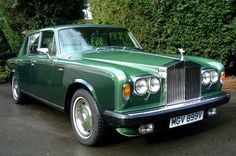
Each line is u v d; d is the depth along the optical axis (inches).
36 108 289.7
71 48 228.8
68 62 209.9
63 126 236.5
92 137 190.4
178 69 186.5
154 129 181.8
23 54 289.1
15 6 466.3
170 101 185.2
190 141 196.7
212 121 231.5
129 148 190.2
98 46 236.7
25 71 272.7
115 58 205.2
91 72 188.9
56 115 265.4
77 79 198.7
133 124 170.2
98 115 186.1
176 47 355.3
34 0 468.1
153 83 179.9
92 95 189.6
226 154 177.5
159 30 358.0
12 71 303.7
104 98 181.0
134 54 217.3
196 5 337.7
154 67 185.6
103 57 210.1
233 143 191.9
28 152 191.3
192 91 194.4
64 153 188.1
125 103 174.1
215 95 204.5
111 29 251.6
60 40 231.1
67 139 209.8
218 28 339.6
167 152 182.9
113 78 175.3
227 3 334.3
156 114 174.6
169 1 345.4
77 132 203.0
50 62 228.8
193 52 349.4
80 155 184.2
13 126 240.2
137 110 174.9
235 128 216.8
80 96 197.8
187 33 346.3
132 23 372.2
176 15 346.0
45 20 479.8
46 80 235.8
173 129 215.8
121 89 173.2
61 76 215.8
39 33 262.7
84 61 203.3
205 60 215.5
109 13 396.8
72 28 238.8
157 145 192.9
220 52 344.2
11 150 194.9
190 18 341.4
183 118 189.2
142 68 188.2
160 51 363.3
